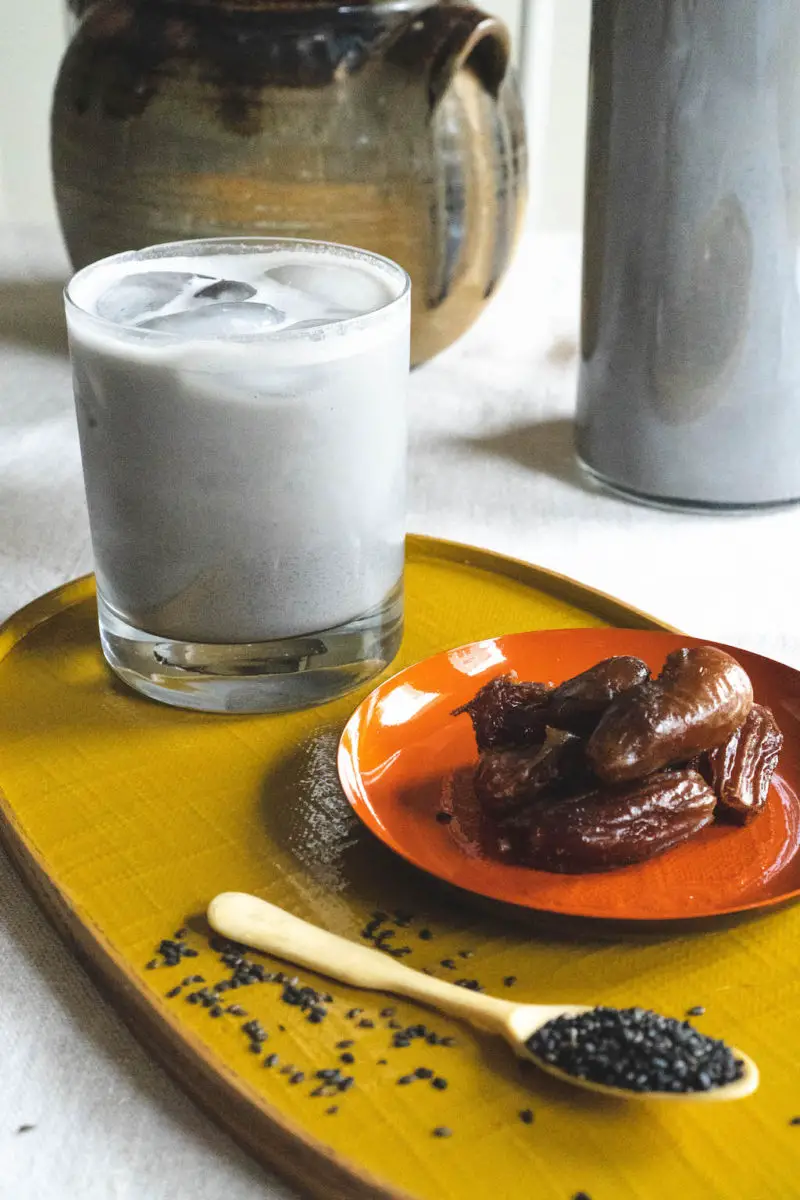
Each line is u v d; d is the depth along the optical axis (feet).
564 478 2.08
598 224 1.89
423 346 2.26
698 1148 1.12
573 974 1.25
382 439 1.49
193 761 1.46
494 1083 1.16
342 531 1.48
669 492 1.97
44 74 3.66
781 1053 1.18
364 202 2.04
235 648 1.50
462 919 1.30
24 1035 1.23
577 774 1.34
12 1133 1.16
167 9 1.99
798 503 1.99
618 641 1.56
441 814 1.38
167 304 1.48
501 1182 1.10
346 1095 1.15
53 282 2.74
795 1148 1.12
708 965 1.25
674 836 1.32
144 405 1.41
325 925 1.29
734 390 1.88
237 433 1.42
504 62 2.08
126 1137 1.16
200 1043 1.17
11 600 1.78
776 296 1.82
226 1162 1.15
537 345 2.50
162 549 1.46
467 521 1.95
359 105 2.00
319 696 1.53
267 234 2.06
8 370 2.37
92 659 1.61
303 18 1.96
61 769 1.45
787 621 1.74
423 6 2.02
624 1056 1.14
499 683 1.41
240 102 1.98
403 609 1.62
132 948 1.26
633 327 1.89
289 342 1.39
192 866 1.34
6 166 3.79
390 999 1.22
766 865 1.33
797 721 1.46
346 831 1.38
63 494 2.03
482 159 2.10
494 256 2.20
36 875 1.33
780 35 1.70
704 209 1.79
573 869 1.31
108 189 2.09
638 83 1.78
